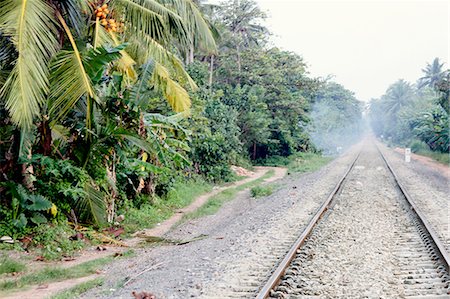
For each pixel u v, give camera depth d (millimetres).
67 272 7863
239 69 36656
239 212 15258
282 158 39688
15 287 7027
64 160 10195
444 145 36750
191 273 7121
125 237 11438
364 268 7262
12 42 7855
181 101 11602
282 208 13820
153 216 13891
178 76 13320
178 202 16828
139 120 11227
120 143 11266
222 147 24891
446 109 35250
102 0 10555
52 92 8602
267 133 35594
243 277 6766
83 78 8602
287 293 6062
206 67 30312
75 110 10594
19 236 9195
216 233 11242
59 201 10289
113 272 7938
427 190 17656
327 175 24344
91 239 10289
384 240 9312
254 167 35812
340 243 8992
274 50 42531
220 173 24672
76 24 9984
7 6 7875
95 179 11008
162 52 11656
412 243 9070
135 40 11719
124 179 13734
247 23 38531
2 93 7930
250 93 34406
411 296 6004
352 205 13930
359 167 29781
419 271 7164
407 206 13781
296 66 42125
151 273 7438
